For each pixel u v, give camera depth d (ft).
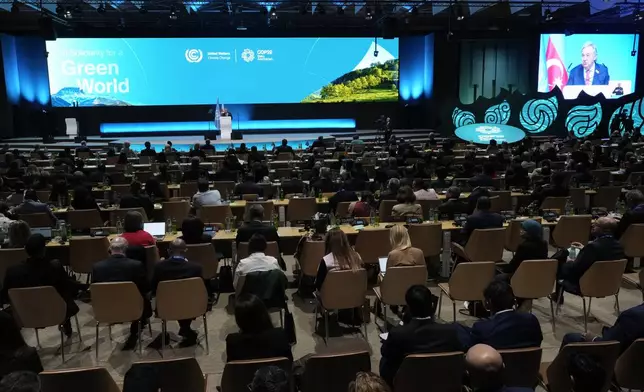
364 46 78.07
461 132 67.72
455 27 76.48
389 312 20.40
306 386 11.40
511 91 82.28
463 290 17.69
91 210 26.86
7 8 67.56
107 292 16.12
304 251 20.38
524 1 67.97
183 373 11.31
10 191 33.63
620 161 44.98
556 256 20.45
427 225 22.11
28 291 15.81
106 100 75.31
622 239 22.43
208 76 76.48
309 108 81.10
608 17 74.08
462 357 11.36
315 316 18.85
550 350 17.30
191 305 16.70
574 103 73.61
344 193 29.27
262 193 33.78
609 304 21.09
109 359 17.11
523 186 34.53
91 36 73.72
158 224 23.48
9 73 74.33
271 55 76.84
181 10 69.67
